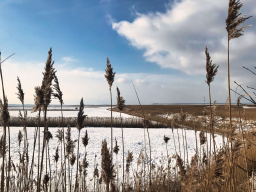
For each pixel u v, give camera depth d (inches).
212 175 82.7
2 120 85.0
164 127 876.0
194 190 77.7
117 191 119.2
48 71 94.4
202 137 146.0
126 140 560.4
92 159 341.7
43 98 95.3
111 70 122.5
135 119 1009.5
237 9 78.0
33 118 882.8
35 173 206.8
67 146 131.1
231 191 95.0
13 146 420.5
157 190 146.9
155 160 315.9
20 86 109.9
